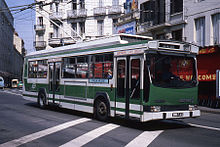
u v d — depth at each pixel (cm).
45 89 1367
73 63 1164
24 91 1589
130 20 2528
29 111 1290
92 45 1059
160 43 823
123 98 878
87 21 3491
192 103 874
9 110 1312
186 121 1058
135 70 838
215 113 1393
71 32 3612
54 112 1273
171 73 844
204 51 1698
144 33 2397
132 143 667
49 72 1345
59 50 1280
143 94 797
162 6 2184
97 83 1009
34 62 1502
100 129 843
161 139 714
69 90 1177
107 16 3384
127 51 876
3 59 6775
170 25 2058
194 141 696
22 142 677
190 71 888
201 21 1833
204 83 1730
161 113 796
